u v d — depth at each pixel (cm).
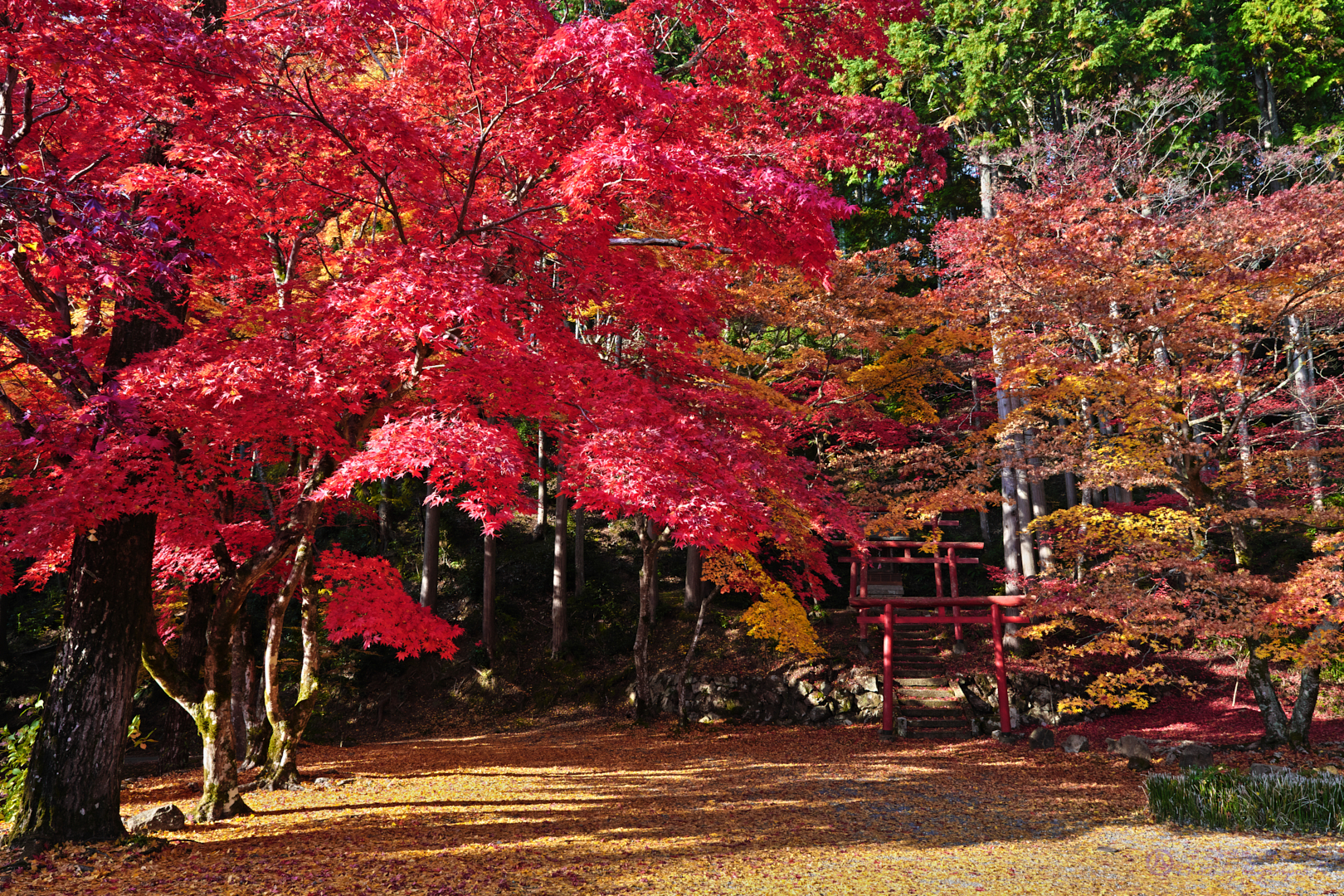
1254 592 1210
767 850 784
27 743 916
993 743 1484
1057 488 2595
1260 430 1794
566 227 759
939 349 1686
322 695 2019
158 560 1027
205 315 962
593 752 1478
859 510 1683
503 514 777
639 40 652
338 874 669
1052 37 1969
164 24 532
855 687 1739
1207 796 913
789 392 1783
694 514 689
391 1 655
